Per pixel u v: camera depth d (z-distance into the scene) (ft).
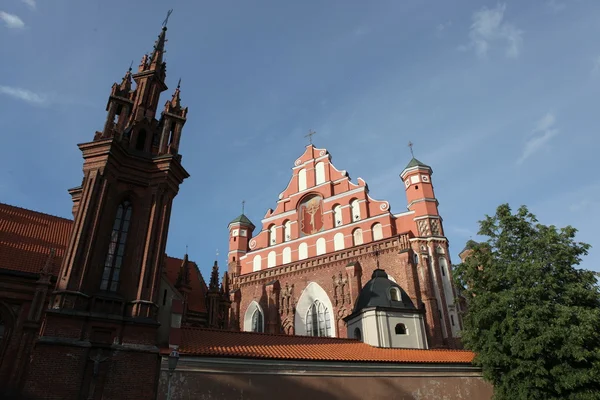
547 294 90.43
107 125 84.79
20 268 83.82
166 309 81.82
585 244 94.22
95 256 73.77
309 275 174.29
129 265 77.05
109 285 74.28
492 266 98.02
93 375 64.39
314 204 194.39
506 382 90.02
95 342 66.85
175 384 68.85
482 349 96.07
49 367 62.34
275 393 75.92
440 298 143.95
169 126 93.56
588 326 80.53
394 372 90.38
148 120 93.91
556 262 92.73
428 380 93.35
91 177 77.71
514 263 93.91
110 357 67.00
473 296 104.99
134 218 81.35
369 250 163.22
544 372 82.53
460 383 96.27
